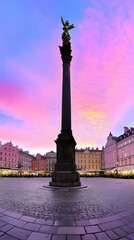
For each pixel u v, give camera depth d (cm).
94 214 528
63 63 1731
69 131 1512
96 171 5959
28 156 9250
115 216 509
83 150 8812
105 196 894
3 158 6756
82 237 371
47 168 9056
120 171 4966
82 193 1005
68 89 1638
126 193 1033
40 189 1202
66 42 1777
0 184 1708
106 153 7175
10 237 370
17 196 866
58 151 1457
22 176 4334
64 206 632
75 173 1377
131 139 4894
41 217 494
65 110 1569
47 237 371
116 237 373
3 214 521
